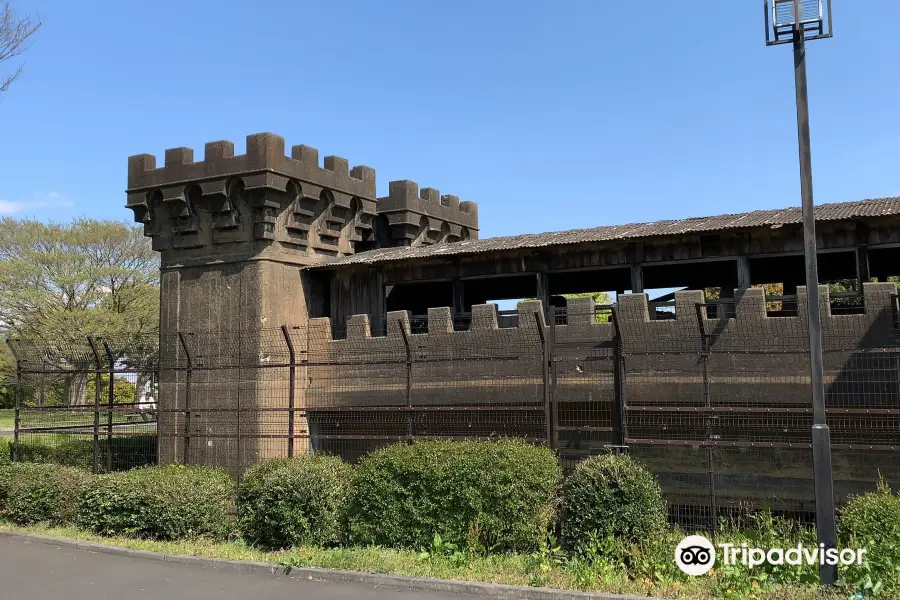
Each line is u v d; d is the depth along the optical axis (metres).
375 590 9.64
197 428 19.19
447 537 11.30
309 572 10.42
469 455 11.63
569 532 10.65
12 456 18.42
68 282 40.47
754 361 13.57
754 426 13.33
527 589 9.16
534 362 15.38
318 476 12.57
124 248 43.00
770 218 15.27
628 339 14.54
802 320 13.32
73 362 19.59
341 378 17.72
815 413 8.75
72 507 14.66
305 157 19.78
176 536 12.90
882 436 12.56
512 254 17.53
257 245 19.08
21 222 41.69
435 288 24.41
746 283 15.39
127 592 9.84
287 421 18.08
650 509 10.66
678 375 14.12
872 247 14.31
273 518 12.34
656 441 11.72
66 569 11.16
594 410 14.80
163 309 20.30
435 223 24.97
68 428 18.12
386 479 11.96
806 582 8.88
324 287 20.83
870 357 12.79
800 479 13.07
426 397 16.48
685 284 22.03
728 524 12.16
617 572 9.80
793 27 8.76
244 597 9.47
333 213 21.02
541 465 11.39
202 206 19.84
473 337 16.06
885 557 8.77
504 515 11.12
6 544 13.09
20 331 40.53
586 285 22.98
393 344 17.12
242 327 19.02
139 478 13.70
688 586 9.07
